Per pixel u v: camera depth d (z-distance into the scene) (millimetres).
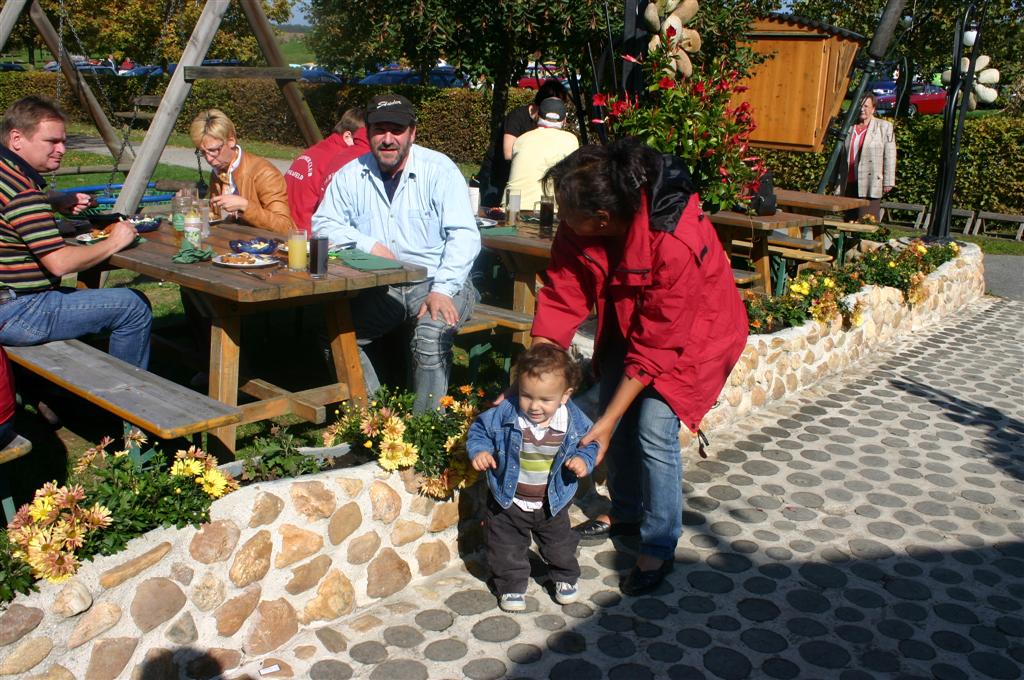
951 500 4367
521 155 6434
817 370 6059
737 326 3344
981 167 13023
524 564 3244
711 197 6000
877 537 3955
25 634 2410
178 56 21750
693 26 7973
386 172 4113
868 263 7281
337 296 3955
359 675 2871
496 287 6699
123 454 2930
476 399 3832
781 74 10453
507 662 2969
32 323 3691
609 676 2914
